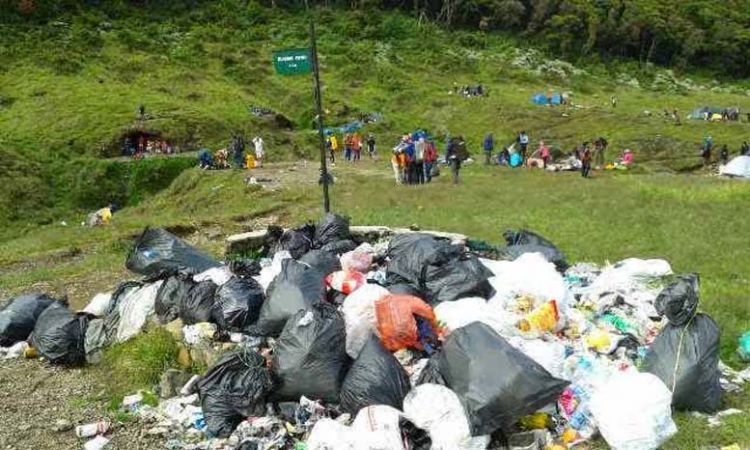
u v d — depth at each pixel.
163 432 5.48
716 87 62.06
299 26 55.25
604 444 4.98
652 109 45.59
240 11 56.62
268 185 19.94
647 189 16.89
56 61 40.16
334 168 23.56
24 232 23.59
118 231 16.44
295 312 6.30
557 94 47.69
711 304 7.83
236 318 6.62
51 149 29.66
